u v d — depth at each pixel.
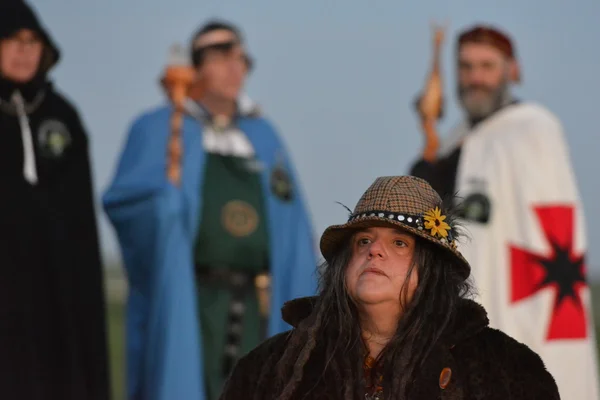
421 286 9.34
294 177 20.80
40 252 18.00
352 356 9.46
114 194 19.47
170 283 18.75
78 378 18.03
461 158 19.25
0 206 17.84
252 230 19.58
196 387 18.53
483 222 18.53
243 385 9.92
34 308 17.80
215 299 19.20
